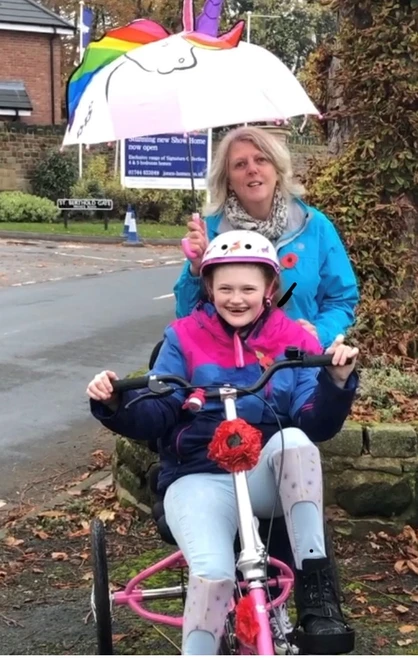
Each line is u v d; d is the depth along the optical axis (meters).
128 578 4.24
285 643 2.89
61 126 29.41
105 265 17.34
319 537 2.78
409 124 6.02
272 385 3.01
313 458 2.82
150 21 3.55
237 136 3.71
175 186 23.89
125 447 5.11
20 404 7.53
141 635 3.77
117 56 3.52
